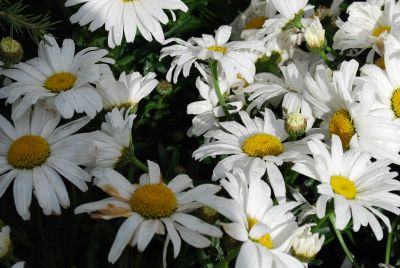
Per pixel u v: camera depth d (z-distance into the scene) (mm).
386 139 450
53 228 464
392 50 483
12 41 468
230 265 447
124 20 508
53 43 491
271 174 433
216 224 411
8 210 479
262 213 398
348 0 621
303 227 405
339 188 423
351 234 472
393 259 496
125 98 478
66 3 513
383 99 478
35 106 464
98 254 460
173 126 567
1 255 398
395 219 479
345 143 464
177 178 420
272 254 378
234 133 462
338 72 465
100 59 485
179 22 586
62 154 444
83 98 460
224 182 399
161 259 447
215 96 523
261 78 540
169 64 582
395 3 549
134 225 389
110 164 432
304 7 547
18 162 436
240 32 592
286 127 448
